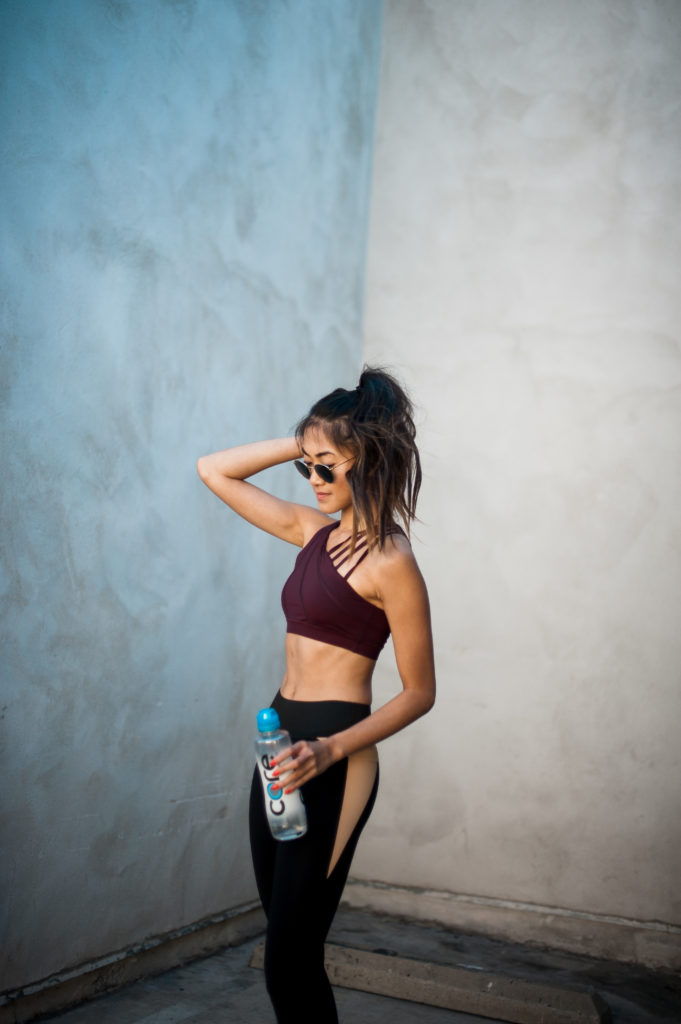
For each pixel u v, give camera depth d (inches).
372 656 78.5
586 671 145.9
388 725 73.7
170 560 123.9
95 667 111.9
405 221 166.2
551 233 153.9
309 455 78.3
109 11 111.7
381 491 75.4
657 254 146.6
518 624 150.9
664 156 147.1
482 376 157.1
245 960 128.0
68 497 107.9
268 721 71.8
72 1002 108.5
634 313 147.3
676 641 141.1
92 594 111.4
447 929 149.3
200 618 129.7
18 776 101.9
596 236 150.8
